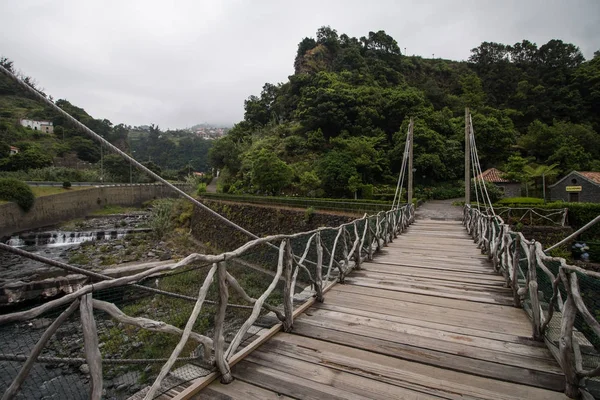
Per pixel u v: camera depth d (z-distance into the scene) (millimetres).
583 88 43969
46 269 14445
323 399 1992
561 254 11438
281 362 2438
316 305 3809
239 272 3777
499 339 2898
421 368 2395
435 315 3488
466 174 14883
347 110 34594
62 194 28406
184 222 26922
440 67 56250
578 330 2629
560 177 27938
